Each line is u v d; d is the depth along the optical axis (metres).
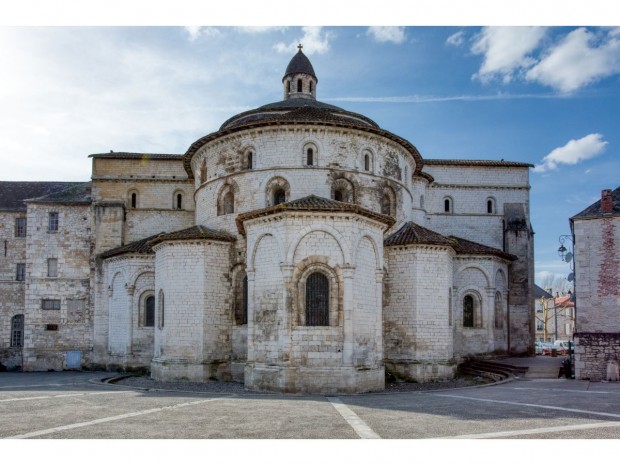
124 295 42.97
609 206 32.81
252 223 30.94
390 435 15.57
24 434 16.06
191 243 34.94
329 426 17.19
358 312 29.39
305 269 28.98
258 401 24.02
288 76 45.69
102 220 47.97
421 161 42.81
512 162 52.69
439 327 35.53
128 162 49.62
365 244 30.56
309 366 28.08
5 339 50.50
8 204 52.81
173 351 34.41
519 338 48.66
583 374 31.27
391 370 35.28
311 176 35.47
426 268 35.78
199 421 18.31
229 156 37.56
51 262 48.34
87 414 20.08
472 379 35.88
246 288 35.22
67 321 47.56
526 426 16.59
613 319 31.75
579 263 32.88
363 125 36.19
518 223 50.84
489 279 43.25
